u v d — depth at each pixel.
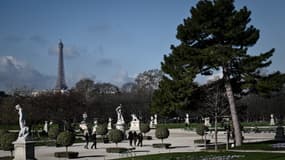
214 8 49.03
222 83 52.72
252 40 49.41
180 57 49.84
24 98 106.75
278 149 45.62
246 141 62.06
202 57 47.50
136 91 170.25
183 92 48.62
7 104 103.25
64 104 105.00
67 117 105.75
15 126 108.31
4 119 101.38
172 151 50.75
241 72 49.62
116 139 56.84
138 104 149.50
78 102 112.38
